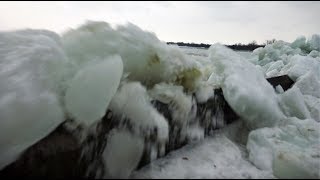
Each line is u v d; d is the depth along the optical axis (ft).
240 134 11.03
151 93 9.35
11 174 7.11
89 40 9.30
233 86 11.15
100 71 8.10
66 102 8.13
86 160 7.30
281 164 8.16
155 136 8.28
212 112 10.75
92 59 8.82
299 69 19.66
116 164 7.42
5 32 10.36
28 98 8.15
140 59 9.63
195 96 10.34
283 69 23.73
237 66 12.35
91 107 7.72
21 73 8.81
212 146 9.62
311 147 9.85
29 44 9.70
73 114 7.89
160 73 9.93
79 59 8.98
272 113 11.33
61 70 8.81
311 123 11.27
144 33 10.23
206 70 12.94
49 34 10.43
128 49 9.47
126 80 9.16
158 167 7.95
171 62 10.03
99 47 9.18
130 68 9.45
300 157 8.43
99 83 7.95
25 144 7.48
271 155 8.95
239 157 9.20
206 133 10.43
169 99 9.27
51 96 8.18
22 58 9.19
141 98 8.43
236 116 11.69
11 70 8.95
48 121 7.74
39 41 9.71
